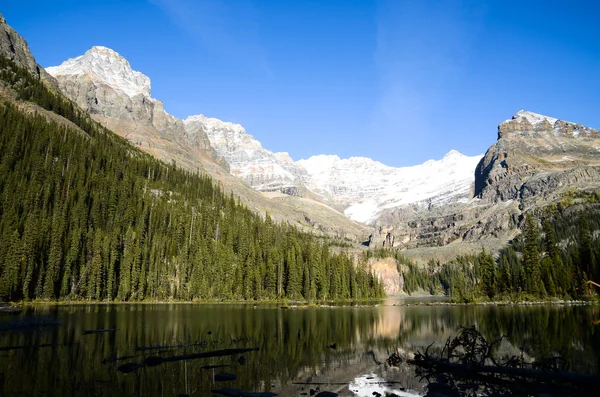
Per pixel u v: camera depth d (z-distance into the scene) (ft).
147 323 238.07
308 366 132.57
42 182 525.34
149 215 593.83
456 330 223.30
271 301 533.96
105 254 457.27
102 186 598.75
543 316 298.35
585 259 526.57
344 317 314.35
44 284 402.72
